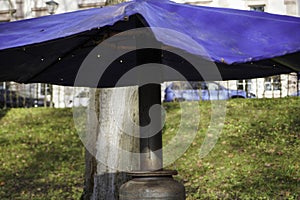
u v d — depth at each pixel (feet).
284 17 14.96
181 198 14.56
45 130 48.06
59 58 17.54
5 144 45.24
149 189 14.33
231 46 12.58
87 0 86.48
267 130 42.68
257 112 47.32
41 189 35.86
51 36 13.06
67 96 56.54
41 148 43.65
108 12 13.87
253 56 12.00
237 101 51.39
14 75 18.95
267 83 60.54
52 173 38.52
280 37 13.10
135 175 14.78
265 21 13.82
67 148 43.24
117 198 25.54
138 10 13.32
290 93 60.23
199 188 33.73
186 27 13.23
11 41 13.48
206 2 81.35
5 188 36.52
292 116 45.14
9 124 50.72
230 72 20.52
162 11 13.93
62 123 49.62
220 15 14.01
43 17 15.89
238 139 41.14
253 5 81.76
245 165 36.47
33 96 65.92
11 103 62.23
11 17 89.97
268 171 35.12
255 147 39.52
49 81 20.29
